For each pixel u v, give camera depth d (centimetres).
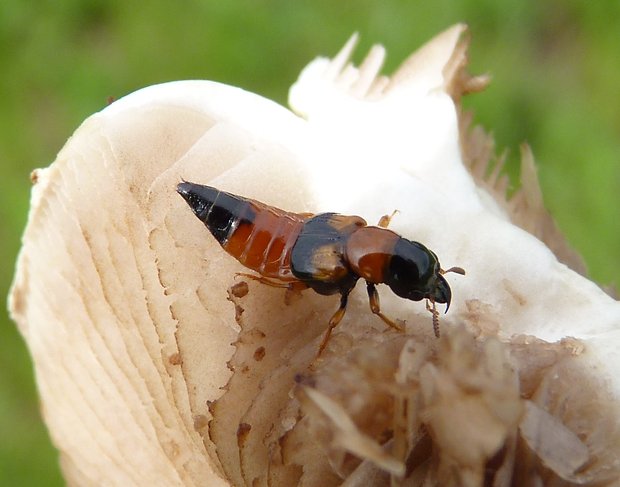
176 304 7
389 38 13
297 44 13
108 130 7
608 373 7
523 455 6
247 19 14
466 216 7
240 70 13
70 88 14
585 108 13
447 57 7
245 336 7
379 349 7
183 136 7
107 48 14
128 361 7
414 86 7
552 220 8
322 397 6
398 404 6
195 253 7
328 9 13
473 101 13
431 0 13
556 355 7
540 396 7
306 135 7
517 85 13
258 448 7
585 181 12
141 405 7
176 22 14
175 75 14
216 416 7
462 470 6
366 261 7
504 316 7
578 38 13
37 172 7
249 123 7
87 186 7
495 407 6
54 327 7
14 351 12
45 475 12
